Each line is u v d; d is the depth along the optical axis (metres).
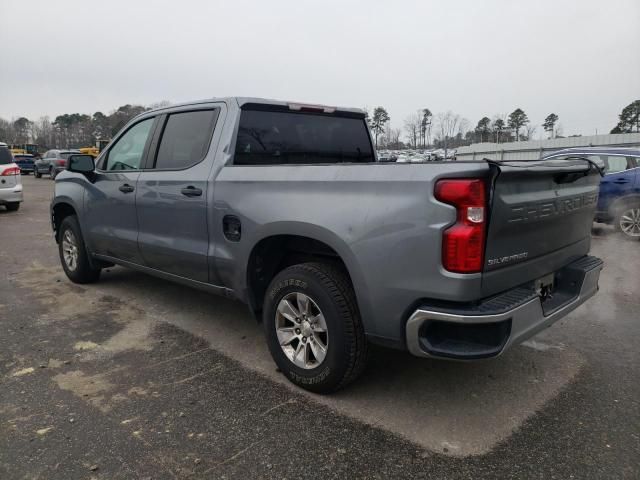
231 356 3.89
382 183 2.75
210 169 3.83
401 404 3.14
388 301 2.77
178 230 4.13
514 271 2.81
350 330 3.01
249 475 2.46
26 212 13.39
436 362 3.76
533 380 3.47
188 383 3.43
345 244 2.89
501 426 2.89
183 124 4.24
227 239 3.69
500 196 2.55
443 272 2.54
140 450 2.66
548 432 2.83
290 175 3.24
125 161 4.84
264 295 3.73
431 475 2.47
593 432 2.82
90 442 2.72
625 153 9.59
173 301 5.27
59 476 2.45
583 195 3.43
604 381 3.45
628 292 5.66
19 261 7.27
